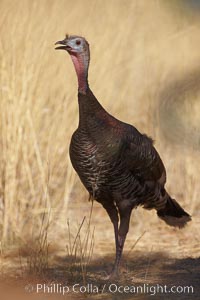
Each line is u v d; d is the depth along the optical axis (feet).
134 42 75.31
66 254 54.39
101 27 72.49
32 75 61.36
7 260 52.95
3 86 59.21
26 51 61.26
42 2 66.44
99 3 74.33
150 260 53.26
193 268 50.75
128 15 75.72
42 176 60.18
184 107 69.31
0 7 63.10
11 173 58.23
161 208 51.93
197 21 80.64
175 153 69.00
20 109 59.21
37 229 59.06
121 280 47.65
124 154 47.16
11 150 58.39
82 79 47.47
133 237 59.82
